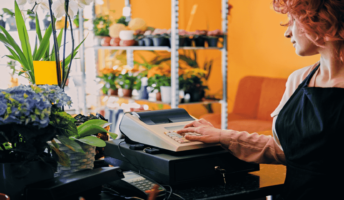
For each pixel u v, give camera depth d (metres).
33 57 1.36
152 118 1.27
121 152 1.22
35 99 0.85
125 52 4.77
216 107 4.70
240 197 1.01
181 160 1.03
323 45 0.95
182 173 1.03
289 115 1.05
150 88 3.43
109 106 3.92
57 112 0.92
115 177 0.99
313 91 0.99
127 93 3.72
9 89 0.87
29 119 0.84
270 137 1.14
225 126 3.49
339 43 0.96
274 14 3.90
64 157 0.94
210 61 4.58
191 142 1.11
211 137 1.12
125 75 3.76
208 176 1.08
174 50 3.08
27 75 1.44
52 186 0.84
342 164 0.93
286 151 1.04
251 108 3.97
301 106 1.01
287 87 1.13
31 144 0.87
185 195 0.99
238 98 4.14
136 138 1.21
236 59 4.44
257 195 1.05
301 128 0.99
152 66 3.90
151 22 4.87
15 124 0.84
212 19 4.72
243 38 4.32
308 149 0.97
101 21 3.89
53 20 1.16
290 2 0.94
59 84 1.19
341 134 0.92
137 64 4.29
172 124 1.26
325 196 0.95
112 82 3.86
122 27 3.64
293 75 1.13
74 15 1.23
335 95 0.95
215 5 4.71
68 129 0.94
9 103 0.83
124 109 3.80
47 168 0.92
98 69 4.79
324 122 0.94
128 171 1.11
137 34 3.43
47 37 1.35
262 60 4.11
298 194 1.00
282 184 1.09
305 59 3.63
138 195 0.95
